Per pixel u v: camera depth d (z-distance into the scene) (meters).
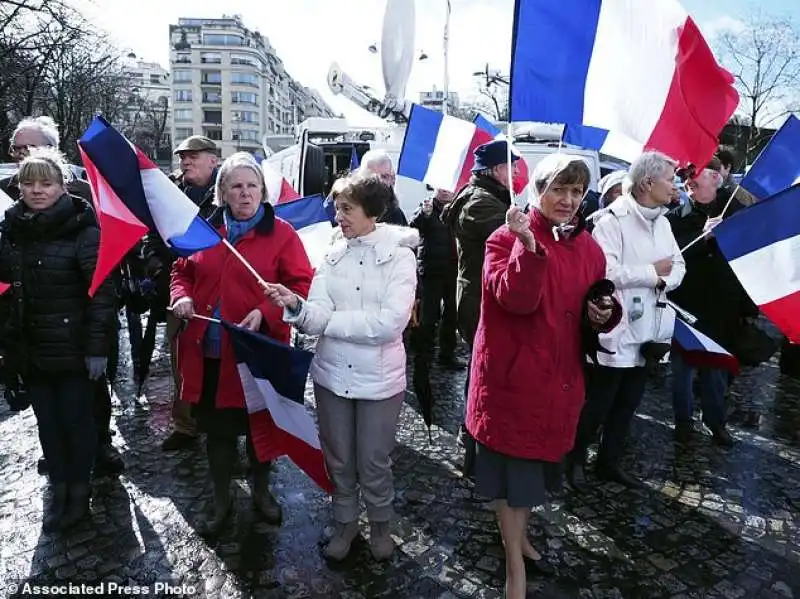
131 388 5.15
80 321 2.90
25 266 2.83
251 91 92.56
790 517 3.17
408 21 8.35
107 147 2.62
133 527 3.03
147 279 3.92
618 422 3.46
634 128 2.75
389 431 2.66
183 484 3.47
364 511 3.19
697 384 5.11
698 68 2.77
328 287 2.61
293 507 3.23
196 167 4.01
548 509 3.21
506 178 3.40
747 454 3.93
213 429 2.85
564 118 2.59
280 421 2.80
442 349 5.91
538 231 2.27
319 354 2.68
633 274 3.21
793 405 4.88
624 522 3.10
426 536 2.96
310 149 7.94
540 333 2.21
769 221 3.29
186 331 2.82
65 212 2.83
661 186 3.20
